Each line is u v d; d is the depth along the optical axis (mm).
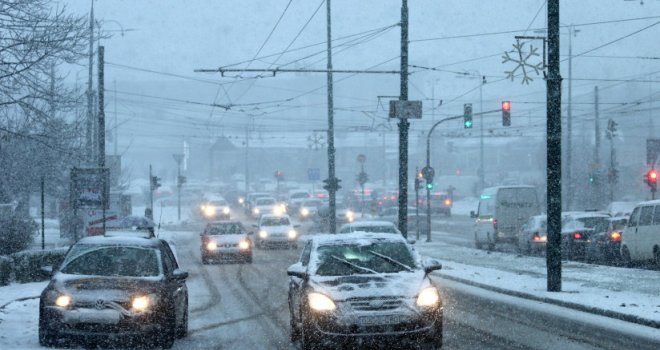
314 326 11172
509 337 13289
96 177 27219
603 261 30203
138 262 12875
